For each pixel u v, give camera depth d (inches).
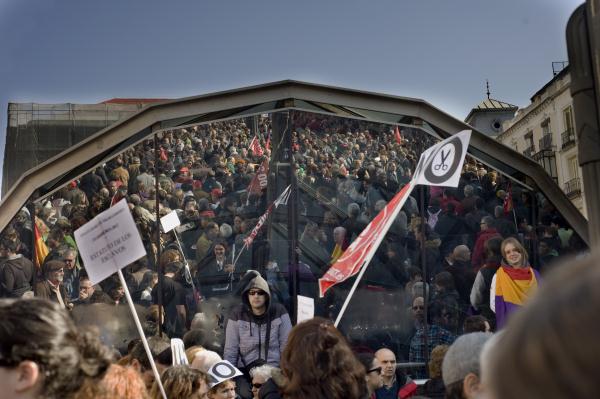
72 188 462.0
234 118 465.1
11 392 88.9
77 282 452.4
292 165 457.4
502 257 444.1
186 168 462.0
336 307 444.1
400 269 455.8
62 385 91.4
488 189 476.1
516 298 433.1
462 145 312.7
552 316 26.0
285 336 415.5
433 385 233.3
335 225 454.3
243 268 447.2
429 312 454.3
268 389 179.3
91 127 937.5
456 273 460.8
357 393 131.3
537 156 1466.5
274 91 466.6
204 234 454.0
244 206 455.2
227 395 257.8
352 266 351.9
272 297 441.1
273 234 449.4
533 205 479.5
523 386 26.1
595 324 25.1
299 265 444.8
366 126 470.9
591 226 177.8
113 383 117.3
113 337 442.9
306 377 130.2
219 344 438.9
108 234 193.6
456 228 468.1
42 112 939.3
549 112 1434.5
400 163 471.2
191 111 465.1
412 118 476.4
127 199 458.3
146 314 445.7
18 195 458.9
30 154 929.5
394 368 307.6
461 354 128.5
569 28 183.6
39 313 92.7
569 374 25.1
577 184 1332.4
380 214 343.0
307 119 464.4
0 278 449.7
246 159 461.1
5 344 89.0
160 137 465.1
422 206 466.6
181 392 194.1
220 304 443.8
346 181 461.7
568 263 27.4
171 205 458.0
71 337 94.7
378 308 448.1
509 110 1680.6
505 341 27.5
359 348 439.5
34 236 456.4
